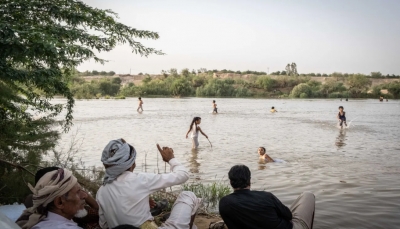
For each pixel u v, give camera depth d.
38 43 4.75
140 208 3.54
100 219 3.69
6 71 5.12
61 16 6.12
